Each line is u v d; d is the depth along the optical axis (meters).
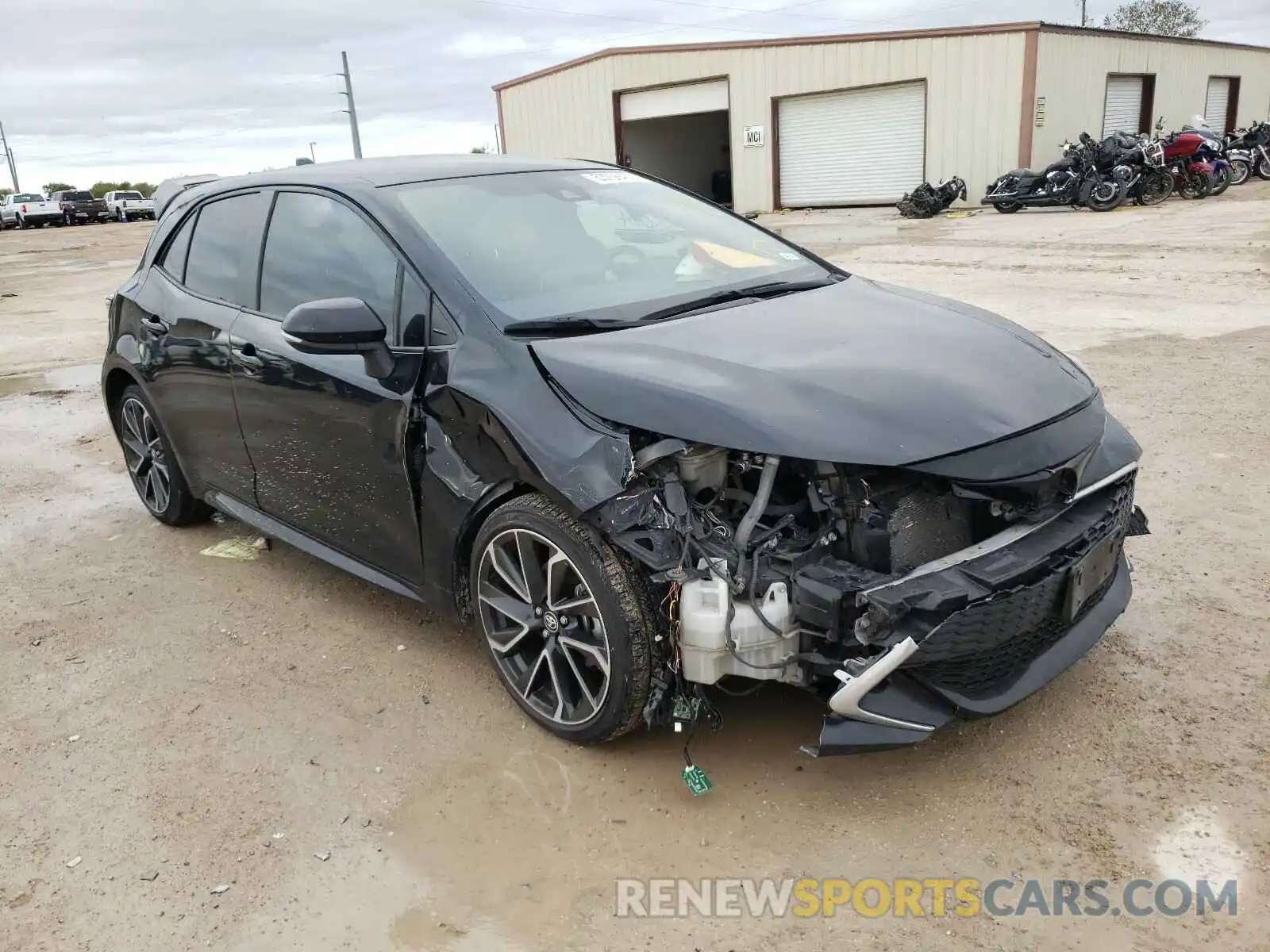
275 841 2.65
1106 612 2.92
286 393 3.58
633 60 26.92
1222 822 2.50
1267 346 7.06
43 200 48.09
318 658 3.60
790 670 2.53
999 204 19.48
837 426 2.47
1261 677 3.09
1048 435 2.61
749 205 26.34
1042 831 2.52
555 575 2.80
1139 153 18.02
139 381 4.56
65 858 2.62
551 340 2.92
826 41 23.62
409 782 2.86
